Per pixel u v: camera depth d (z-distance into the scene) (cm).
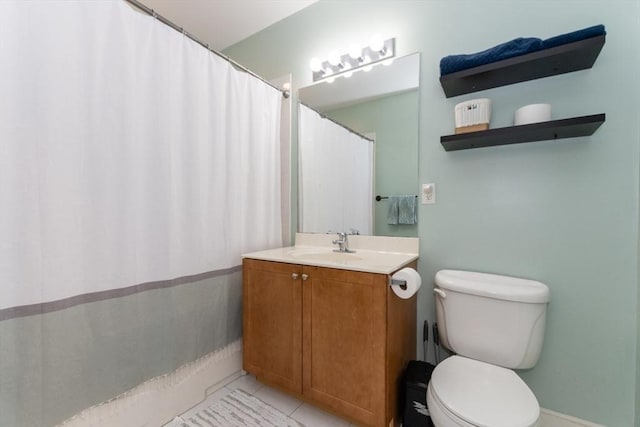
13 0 91
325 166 199
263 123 192
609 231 123
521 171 139
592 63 122
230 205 167
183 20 216
